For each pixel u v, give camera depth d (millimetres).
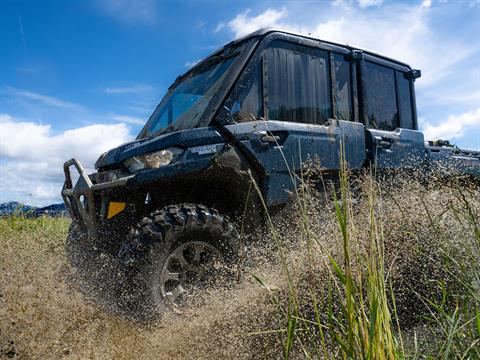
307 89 3740
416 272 2564
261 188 3248
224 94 3299
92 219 3125
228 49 3746
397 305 2529
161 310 2607
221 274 2809
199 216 2801
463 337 1832
